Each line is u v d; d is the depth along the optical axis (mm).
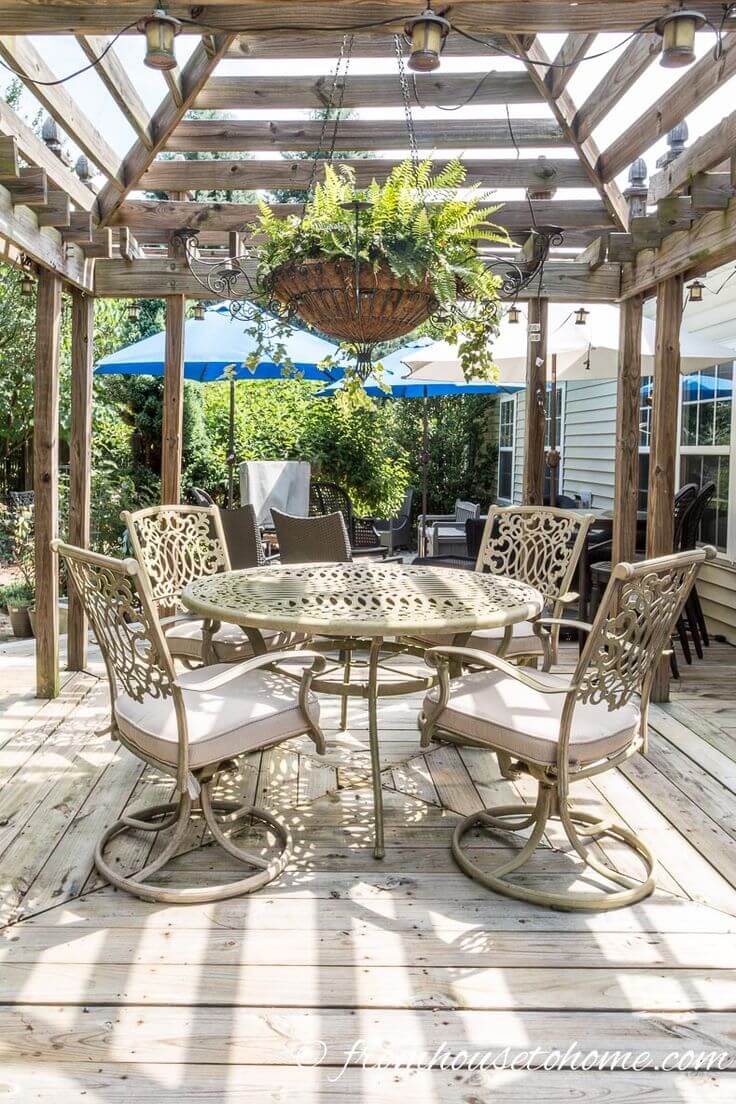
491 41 3357
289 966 1961
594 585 4957
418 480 11391
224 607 2559
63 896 2252
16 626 5625
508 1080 1616
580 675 2156
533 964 1987
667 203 3393
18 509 6938
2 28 2480
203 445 9555
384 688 2586
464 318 2959
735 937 2117
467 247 2736
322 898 2277
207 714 2385
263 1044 1701
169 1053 1671
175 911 2193
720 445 5703
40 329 3977
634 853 2555
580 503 7164
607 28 2469
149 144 3754
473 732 2404
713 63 2920
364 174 4098
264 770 3207
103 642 2451
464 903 2266
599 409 8188
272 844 2582
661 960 2012
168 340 4531
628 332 4562
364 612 2514
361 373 2953
